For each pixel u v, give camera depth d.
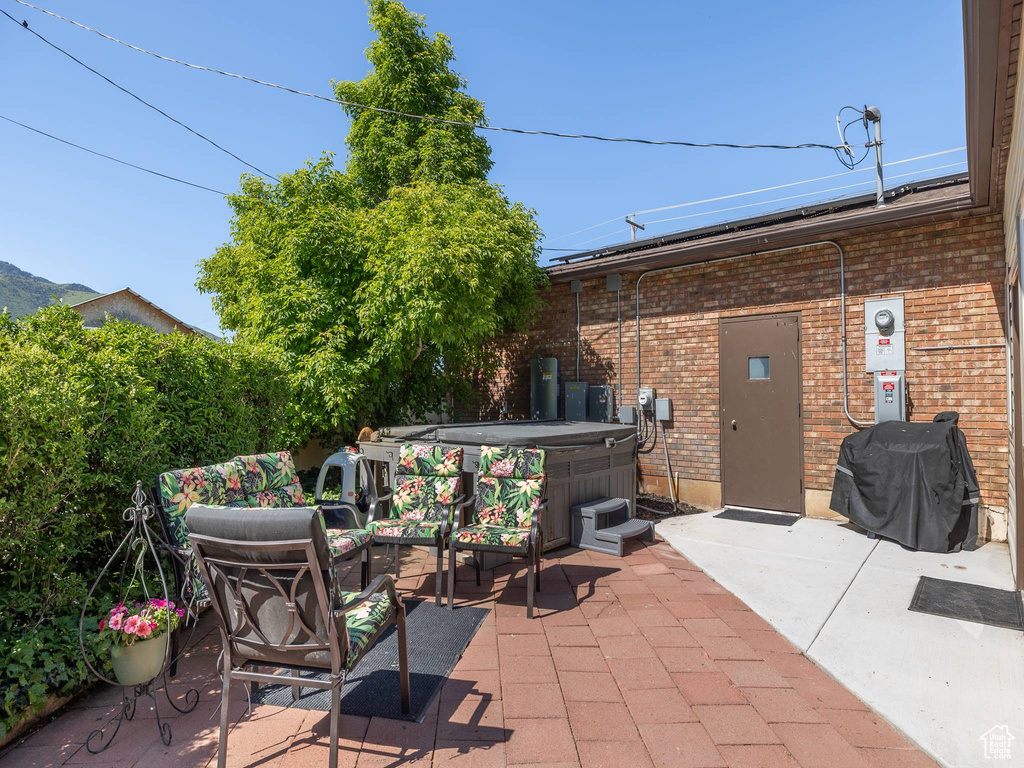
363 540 3.83
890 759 2.21
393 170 8.88
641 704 2.62
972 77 3.07
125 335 3.56
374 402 7.87
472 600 4.00
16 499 2.51
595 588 4.22
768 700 2.66
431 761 2.19
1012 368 4.43
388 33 9.20
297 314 6.82
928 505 4.95
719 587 4.22
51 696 2.52
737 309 6.85
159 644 2.51
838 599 3.88
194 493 3.07
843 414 6.07
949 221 5.47
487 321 7.06
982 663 2.97
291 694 2.73
